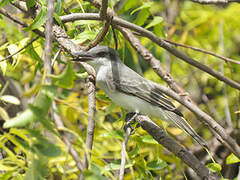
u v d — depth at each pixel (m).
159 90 9.25
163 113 9.21
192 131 8.93
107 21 7.34
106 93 9.63
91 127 6.25
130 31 9.36
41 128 4.29
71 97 10.62
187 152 7.05
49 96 3.91
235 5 11.92
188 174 10.14
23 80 10.32
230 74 11.27
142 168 6.89
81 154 6.54
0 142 4.88
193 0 9.52
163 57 11.83
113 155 9.39
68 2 10.09
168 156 9.14
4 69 8.16
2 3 7.40
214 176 6.68
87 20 8.40
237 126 11.70
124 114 9.08
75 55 7.91
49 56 4.43
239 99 11.85
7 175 4.58
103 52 9.72
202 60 11.85
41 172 3.92
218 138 7.69
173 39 12.09
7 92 10.65
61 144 5.11
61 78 3.95
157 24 9.54
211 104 11.98
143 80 9.51
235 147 7.42
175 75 11.75
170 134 10.56
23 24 8.67
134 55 11.20
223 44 11.89
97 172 4.41
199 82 11.92
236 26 12.28
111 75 9.41
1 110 5.05
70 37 9.37
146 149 8.61
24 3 8.42
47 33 5.51
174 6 12.81
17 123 3.78
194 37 12.48
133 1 9.03
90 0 8.44
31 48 8.27
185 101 8.10
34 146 3.91
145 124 8.09
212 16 12.12
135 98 9.28
